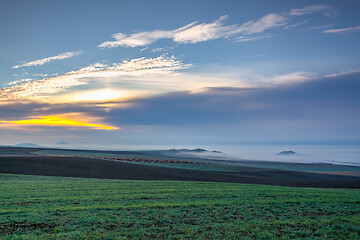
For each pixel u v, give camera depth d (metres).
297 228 18.39
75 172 62.38
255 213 22.06
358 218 20.72
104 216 20.16
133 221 19.19
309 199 28.20
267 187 42.12
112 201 25.84
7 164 66.62
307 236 16.94
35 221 18.61
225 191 33.53
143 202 25.55
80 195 29.02
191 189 35.12
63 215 20.28
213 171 94.12
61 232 16.70
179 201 26.20
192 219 19.98
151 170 75.44
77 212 21.09
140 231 17.06
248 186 42.53
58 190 32.31
